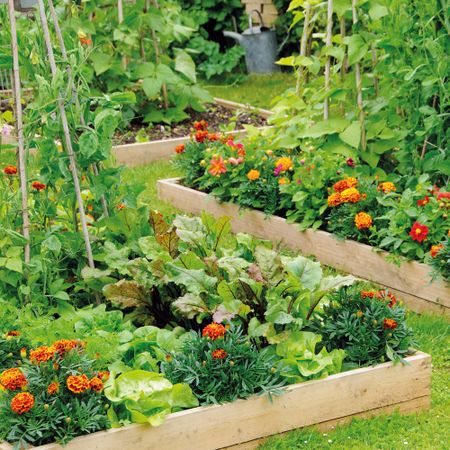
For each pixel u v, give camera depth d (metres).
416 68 5.15
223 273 4.03
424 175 5.14
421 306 4.73
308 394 3.44
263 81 11.48
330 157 5.71
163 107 8.76
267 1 12.52
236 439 3.33
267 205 5.80
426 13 5.33
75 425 3.10
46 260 4.11
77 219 4.62
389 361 3.65
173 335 3.67
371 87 6.11
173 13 8.90
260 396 3.35
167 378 3.42
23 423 3.05
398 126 6.06
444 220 4.79
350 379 3.51
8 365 3.55
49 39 4.01
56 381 3.16
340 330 3.70
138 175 7.30
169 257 4.11
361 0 5.65
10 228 4.09
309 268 3.85
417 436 3.48
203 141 6.64
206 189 6.46
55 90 3.99
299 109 6.30
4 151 7.38
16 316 3.88
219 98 10.34
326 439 3.45
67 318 3.88
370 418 3.58
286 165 5.83
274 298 3.71
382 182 5.73
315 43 6.51
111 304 4.27
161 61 8.74
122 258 4.24
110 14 8.47
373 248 4.94
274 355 3.56
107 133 4.15
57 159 4.14
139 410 3.24
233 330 3.50
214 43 12.02
